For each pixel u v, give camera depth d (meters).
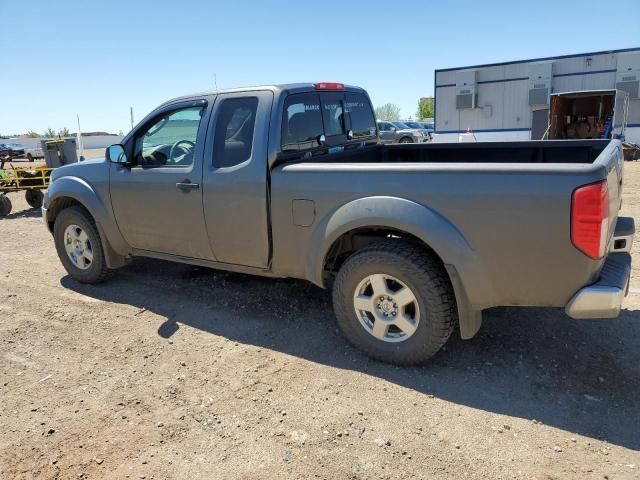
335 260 3.88
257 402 3.21
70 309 4.77
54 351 3.97
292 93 4.01
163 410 3.16
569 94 18.31
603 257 2.93
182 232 4.41
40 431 2.99
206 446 2.83
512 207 2.96
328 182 3.54
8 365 3.78
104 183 4.84
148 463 2.71
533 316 4.19
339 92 4.68
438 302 3.28
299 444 2.81
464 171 3.08
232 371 3.59
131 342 4.07
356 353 3.75
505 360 3.57
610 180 2.99
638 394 3.14
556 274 2.97
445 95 22.50
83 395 3.35
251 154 3.89
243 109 3.99
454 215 3.13
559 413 2.99
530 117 20.89
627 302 4.43
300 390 3.32
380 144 5.27
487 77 21.47
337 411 3.09
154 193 4.48
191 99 4.30
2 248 7.32
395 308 3.45
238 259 4.17
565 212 2.85
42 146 11.27
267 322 4.32
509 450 2.71
